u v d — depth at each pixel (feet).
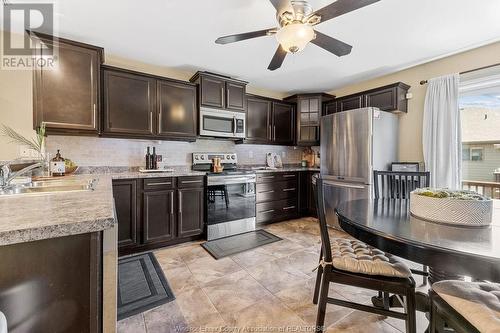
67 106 7.24
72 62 7.30
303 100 13.24
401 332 4.41
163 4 5.88
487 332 2.44
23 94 7.04
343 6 4.50
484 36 7.42
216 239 9.52
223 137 10.66
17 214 2.44
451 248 2.68
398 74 10.64
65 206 2.87
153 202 8.24
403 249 3.00
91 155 8.71
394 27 6.89
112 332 3.11
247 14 6.31
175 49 8.39
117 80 8.23
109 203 3.10
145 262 7.33
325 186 11.28
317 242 9.16
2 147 6.95
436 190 4.17
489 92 8.32
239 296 5.57
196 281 6.22
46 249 2.27
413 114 10.12
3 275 2.16
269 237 9.73
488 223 3.48
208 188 9.46
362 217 4.06
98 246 2.45
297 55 8.86
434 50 8.41
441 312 3.14
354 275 3.94
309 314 4.96
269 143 12.62
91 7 5.99
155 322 4.68
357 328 4.53
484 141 8.52
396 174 6.73
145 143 9.82
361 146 9.81
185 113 9.68
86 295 2.42
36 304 2.26
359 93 11.29
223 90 10.50
